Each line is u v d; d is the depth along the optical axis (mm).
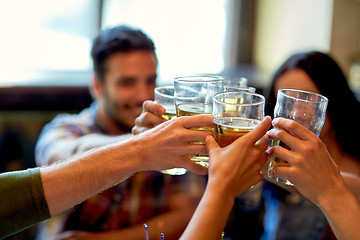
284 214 1506
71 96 2539
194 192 1645
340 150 1457
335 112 1422
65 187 929
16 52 2803
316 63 1421
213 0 3006
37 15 2756
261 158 914
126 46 1704
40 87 2455
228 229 1716
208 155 959
